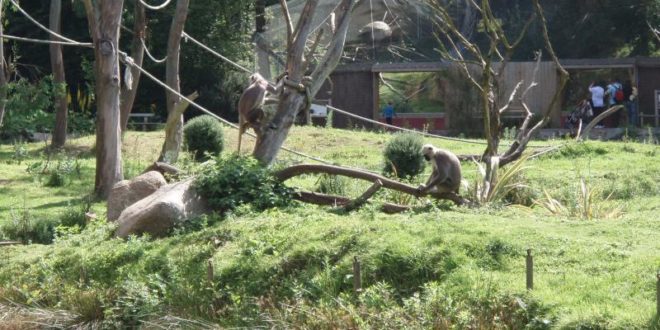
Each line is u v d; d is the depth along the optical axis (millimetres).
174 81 28266
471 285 11258
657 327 9617
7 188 24891
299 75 17812
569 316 10156
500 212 14977
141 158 30203
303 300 11977
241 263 13234
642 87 43781
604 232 13086
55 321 13359
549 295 10695
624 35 51500
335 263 12703
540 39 51375
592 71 47312
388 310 11195
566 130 42156
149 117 44469
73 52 45750
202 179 16234
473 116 42562
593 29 50969
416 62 45594
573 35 51562
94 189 23672
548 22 52812
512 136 31281
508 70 43094
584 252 11930
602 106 43250
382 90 48594
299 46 17812
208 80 44812
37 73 45875
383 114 44125
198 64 44125
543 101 43406
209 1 42969
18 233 18750
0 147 35312
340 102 44250
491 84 18938
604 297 10539
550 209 16391
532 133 18234
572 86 47125
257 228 14273
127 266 14086
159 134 34375
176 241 14539
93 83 41156
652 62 43281
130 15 42000
